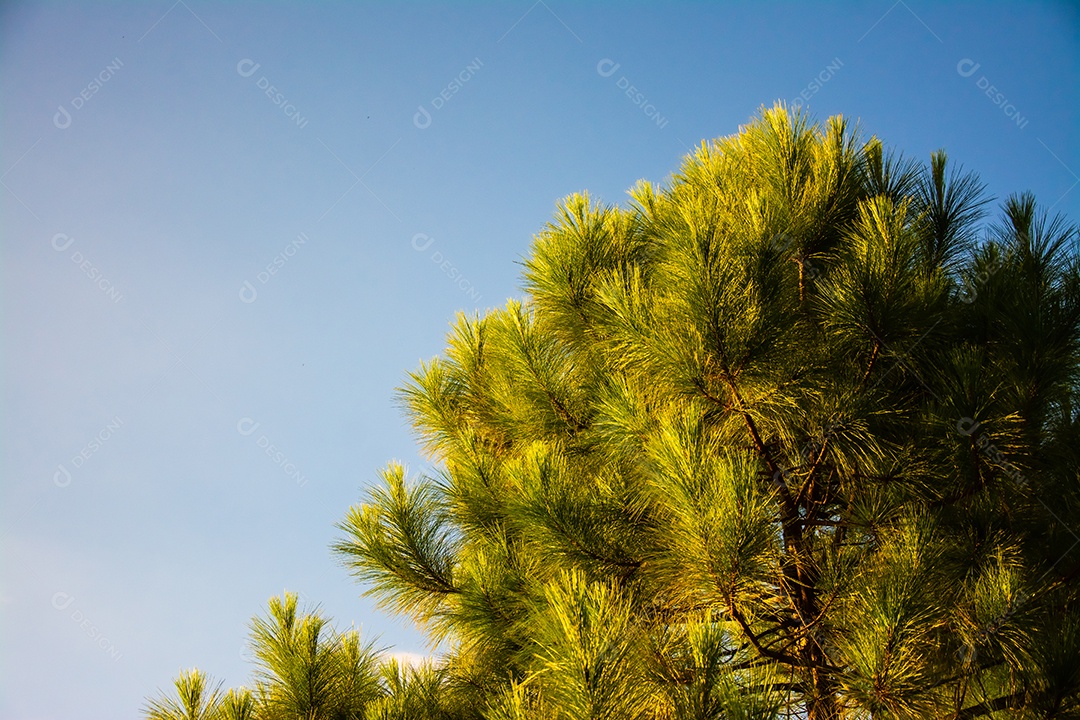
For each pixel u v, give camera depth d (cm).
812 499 530
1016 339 476
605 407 496
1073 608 461
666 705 387
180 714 525
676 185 690
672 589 494
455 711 566
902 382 521
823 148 576
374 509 607
